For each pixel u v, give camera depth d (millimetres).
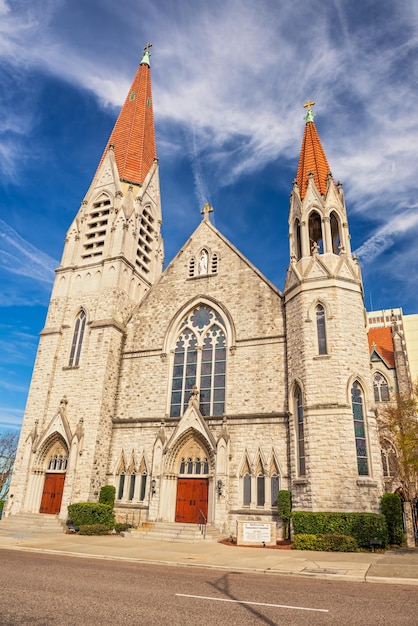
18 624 8570
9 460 78438
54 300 41531
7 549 21375
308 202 35156
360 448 27062
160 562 18344
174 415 34781
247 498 29812
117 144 49844
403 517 29031
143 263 44438
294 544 23359
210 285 37750
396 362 52250
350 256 33562
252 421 31406
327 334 29578
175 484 32000
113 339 37812
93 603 10523
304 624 9320
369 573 15789
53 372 38375
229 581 14273
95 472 33312
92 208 45625
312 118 42000
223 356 35000
